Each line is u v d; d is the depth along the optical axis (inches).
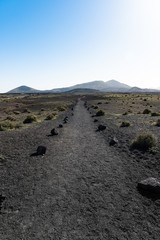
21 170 301.7
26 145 454.6
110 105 1932.8
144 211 184.5
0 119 1020.5
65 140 515.2
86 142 492.7
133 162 324.5
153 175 266.1
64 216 178.5
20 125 741.9
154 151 359.3
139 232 154.6
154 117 901.8
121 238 147.6
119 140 485.4
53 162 340.5
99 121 864.9
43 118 1027.9
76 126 751.7
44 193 225.8
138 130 581.6
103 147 439.5
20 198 214.2
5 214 184.4
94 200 207.3
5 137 527.8
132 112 1216.8
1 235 154.6
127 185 243.0
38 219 174.7
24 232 157.2
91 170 300.4
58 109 1636.3
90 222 168.9
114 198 210.8
